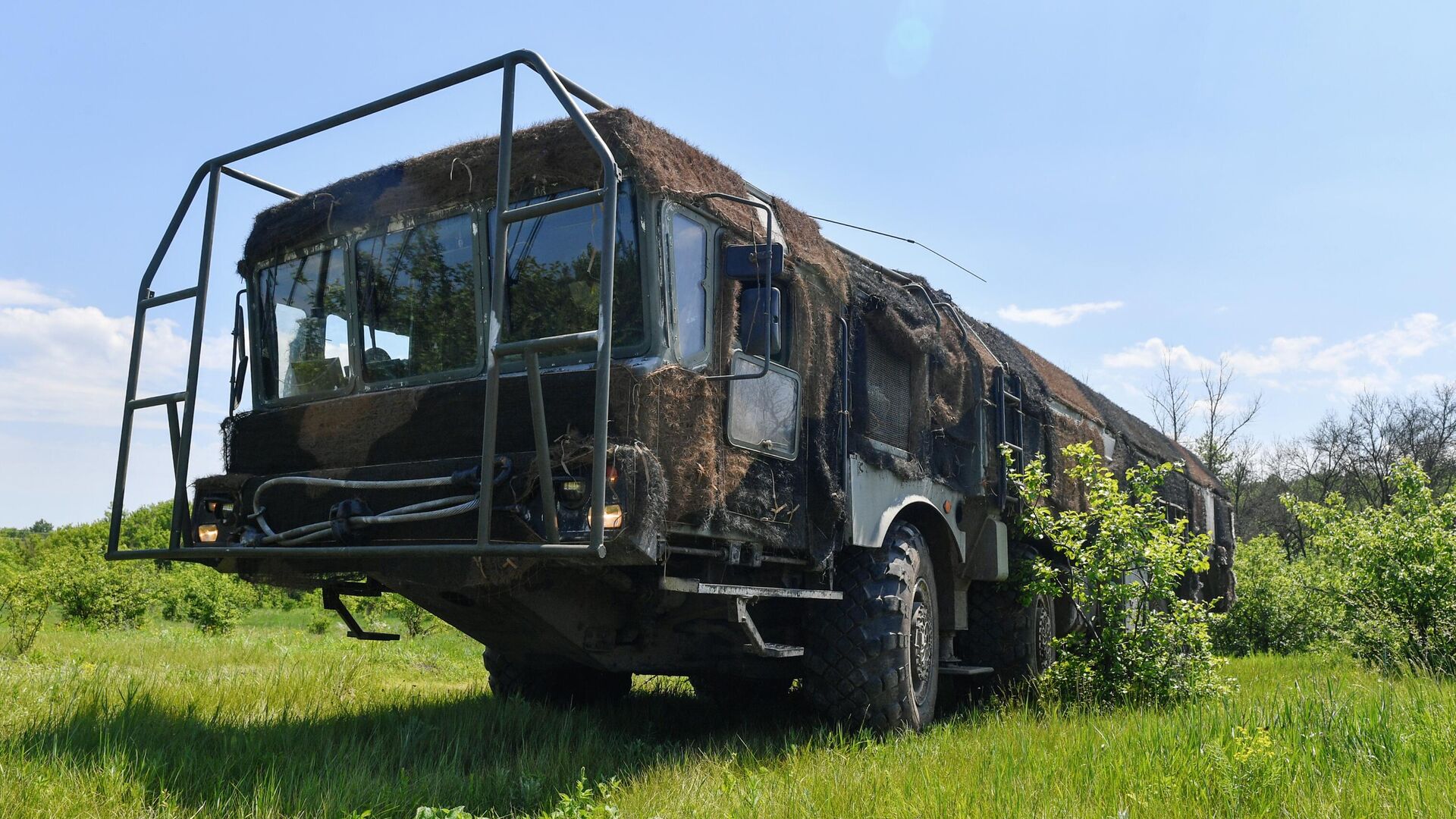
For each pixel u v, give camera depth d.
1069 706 7.22
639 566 5.05
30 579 13.65
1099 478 8.25
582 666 6.82
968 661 8.45
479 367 5.12
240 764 4.44
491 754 5.27
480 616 5.74
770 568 5.75
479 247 5.19
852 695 6.04
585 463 4.33
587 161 4.82
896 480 6.75
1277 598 17.42
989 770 4.44
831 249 6.29
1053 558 9.23
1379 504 46.03
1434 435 46.53
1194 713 5.66
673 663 5.93
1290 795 3.85
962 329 8.11
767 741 5.73
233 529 5.46
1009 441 8.71
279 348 5.94
